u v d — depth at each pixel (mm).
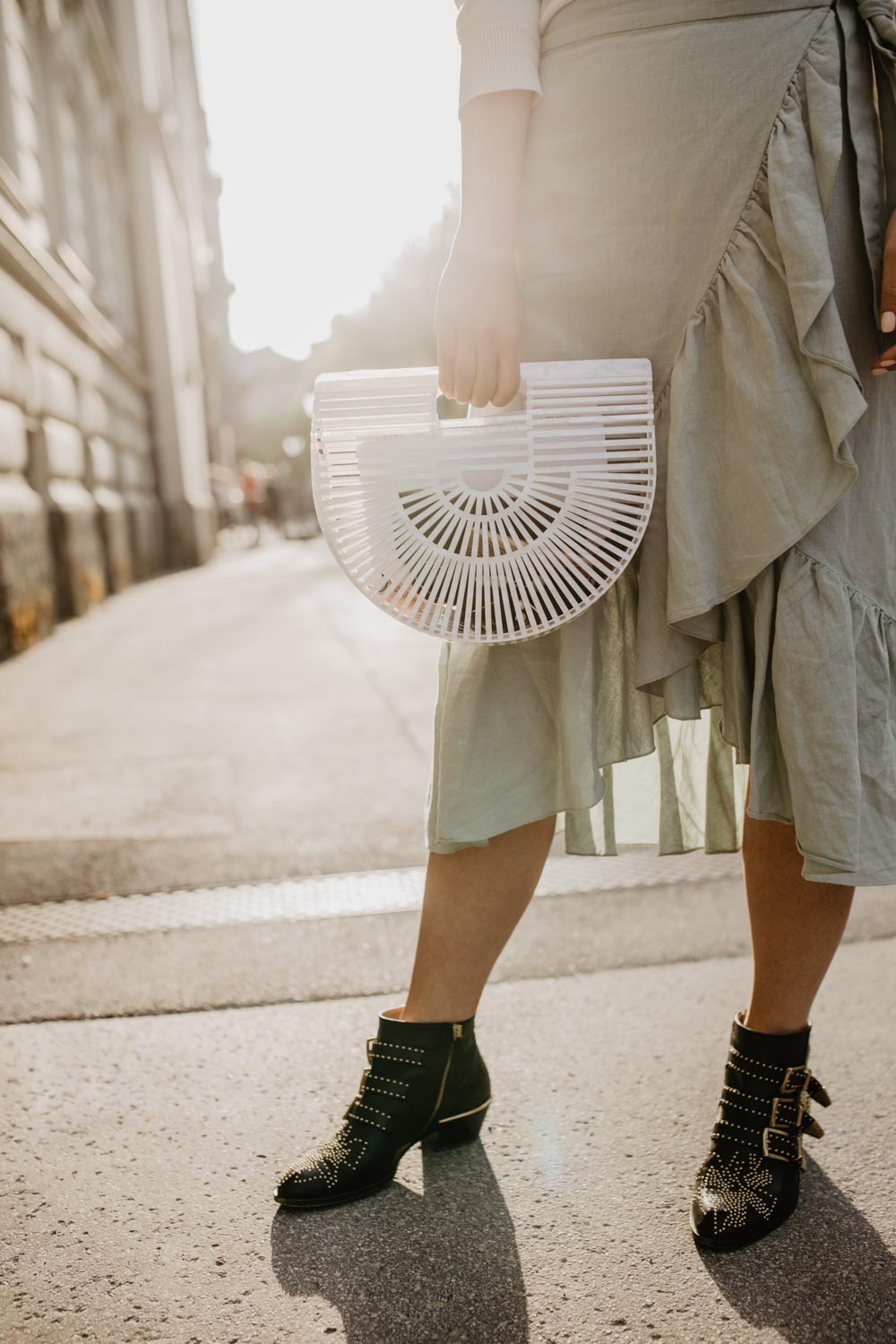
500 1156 1372
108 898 2295
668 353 1131
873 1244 1192
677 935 2023
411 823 2744
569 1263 1172
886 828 1113
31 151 7805
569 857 2453
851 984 1801
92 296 10242
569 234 1148
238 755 3449
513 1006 1763
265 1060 1616
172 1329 1084
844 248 1099
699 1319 1087
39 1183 1324
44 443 7340
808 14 1071
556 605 1152
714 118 1081
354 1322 1090
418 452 1091
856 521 1112
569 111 1135
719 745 1396
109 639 6488
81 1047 1666
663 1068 1569
